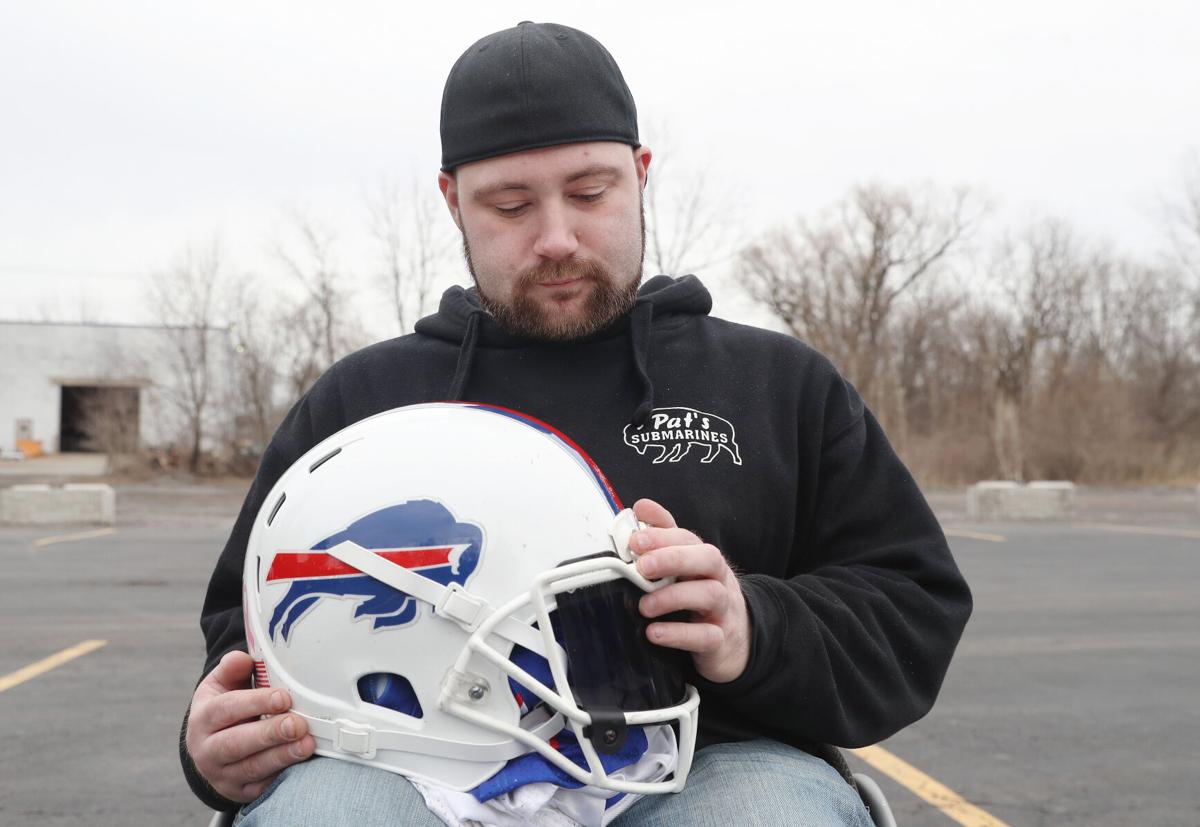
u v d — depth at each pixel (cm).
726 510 174
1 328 4334
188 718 150
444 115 176
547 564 135
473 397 186
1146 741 452
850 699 159
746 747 160
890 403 3045
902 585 172
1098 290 3344
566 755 135
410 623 134
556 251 168
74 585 883
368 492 139
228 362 2822
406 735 134
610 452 177
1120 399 2812
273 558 144
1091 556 1142
